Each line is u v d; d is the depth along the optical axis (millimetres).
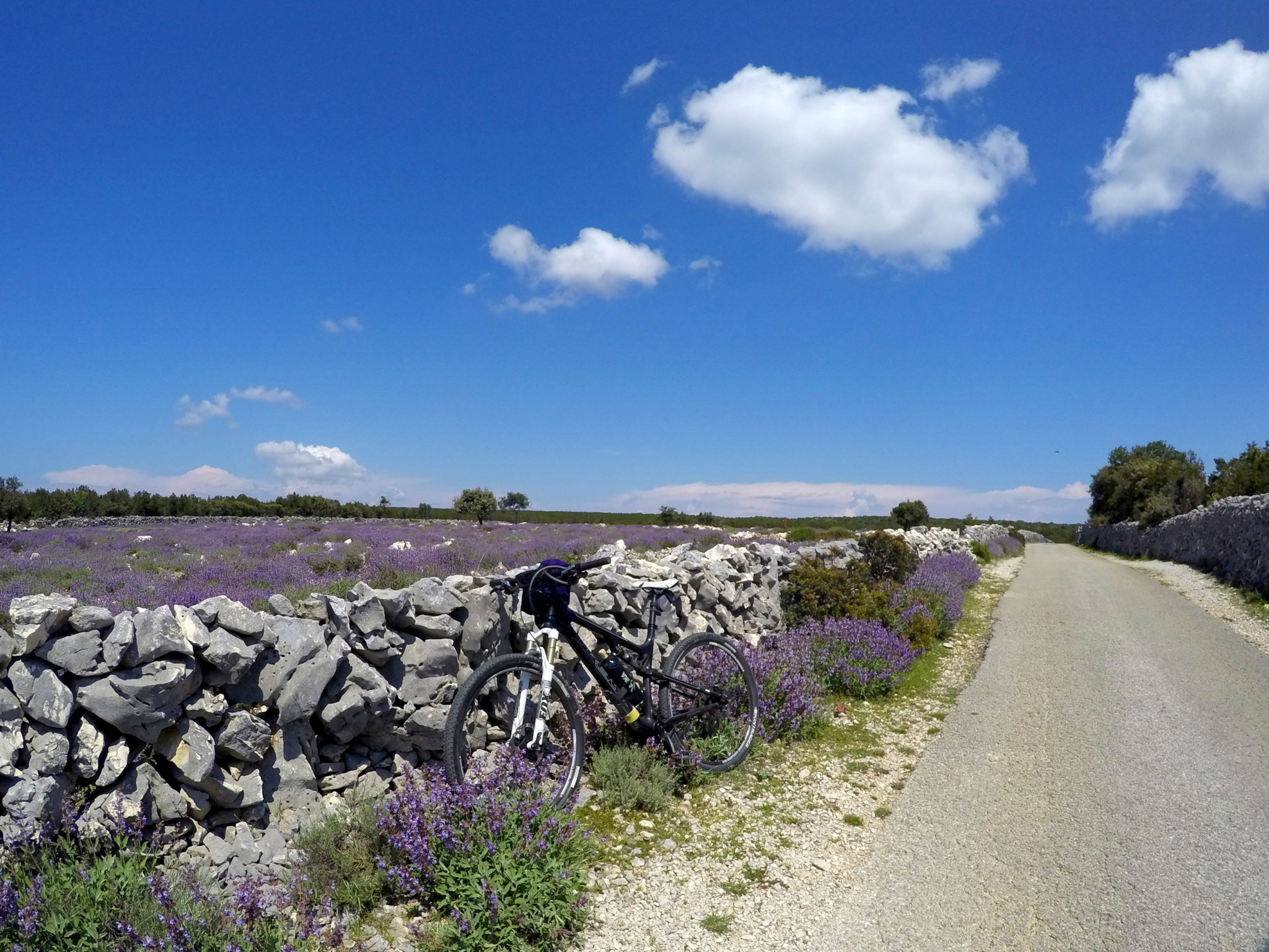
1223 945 3365
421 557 14461
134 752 3359
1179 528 28422
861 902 3754
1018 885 3914
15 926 2650
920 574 14539
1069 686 8250
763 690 6352
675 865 4090
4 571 12477
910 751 6156
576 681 5727
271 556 17359
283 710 3799
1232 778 5445
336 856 3535
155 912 2865
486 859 3504
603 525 37719
